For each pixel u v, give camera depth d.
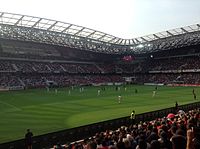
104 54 139.25
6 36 97.38
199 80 110.25
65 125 33.56
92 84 120.06
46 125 33.72
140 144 10.64
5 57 107.00
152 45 123.12
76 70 125.25
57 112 43.72
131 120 31.28
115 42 124.56
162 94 71.06
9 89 93.56
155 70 130.75
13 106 51.25
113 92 80.50
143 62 141.88
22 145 21.67
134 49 130.88
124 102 55.34
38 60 116.88
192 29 101.94
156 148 9.12
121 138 13.27
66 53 127.25
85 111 44.41
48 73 114.50
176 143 8.86
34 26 97.00
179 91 79.69
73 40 114.69
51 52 121.75
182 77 118.50
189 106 40.12
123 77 135.50
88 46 123.19
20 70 105.88
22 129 31.61
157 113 35.03
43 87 103.00
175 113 35.44
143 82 128.12
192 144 7.85
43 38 106.44
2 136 28.44
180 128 12.52
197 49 123.75
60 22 99.12
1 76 99.75
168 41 115.12
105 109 46.19
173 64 128.12
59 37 108.94
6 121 36.47
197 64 118.50
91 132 27.00
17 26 93.12
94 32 111.25
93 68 134.62
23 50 112.25
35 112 43.88
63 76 118.88
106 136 15.72
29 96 70.62
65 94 75.56
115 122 29.69
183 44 115.69
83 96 69.31
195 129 12.30
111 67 141.75
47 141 23.12
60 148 17.08
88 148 8.79
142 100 58.19
